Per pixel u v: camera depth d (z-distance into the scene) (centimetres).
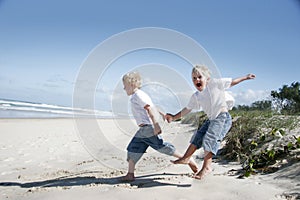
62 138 920
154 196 280
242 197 274
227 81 360
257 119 560
